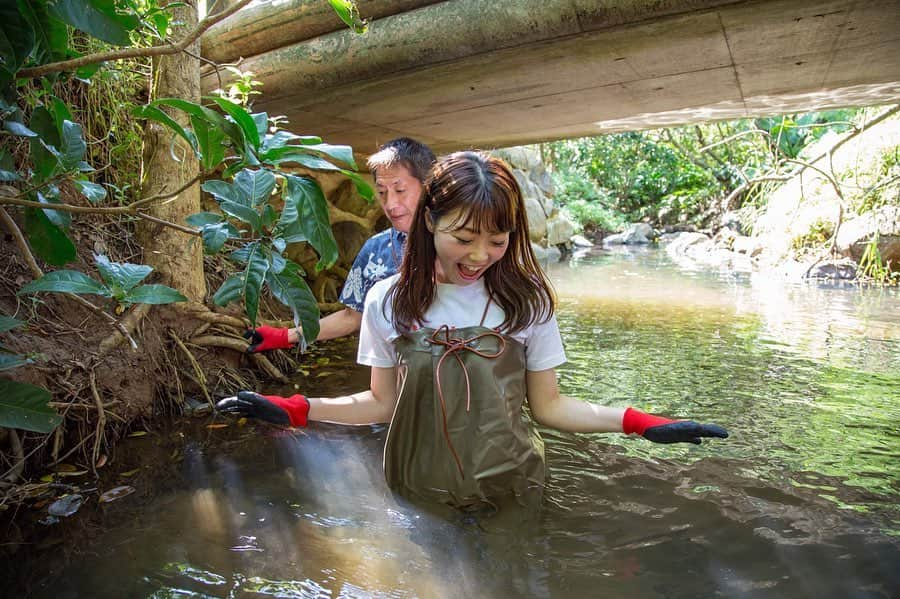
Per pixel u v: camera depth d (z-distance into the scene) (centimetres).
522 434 169
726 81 283
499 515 169
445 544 158
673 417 252
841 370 319
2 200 155
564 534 163
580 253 1057
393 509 175
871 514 175
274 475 200
